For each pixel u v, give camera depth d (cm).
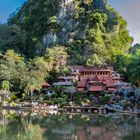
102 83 12400
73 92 12269
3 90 11962
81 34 19262
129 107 9225
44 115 8075
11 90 12631
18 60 15550
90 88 12181
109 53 17838
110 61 17000
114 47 18750
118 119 7000
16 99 11981
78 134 4781
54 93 12444
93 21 19738
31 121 6494
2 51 19512
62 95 12131
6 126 5597
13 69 12962
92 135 4675
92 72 13800
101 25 19675
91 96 11738
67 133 4884
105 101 10819
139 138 4338
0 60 15488
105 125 5869
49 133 4872
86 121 6600
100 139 4319
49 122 6369
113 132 4947
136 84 11031
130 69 10756
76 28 19825
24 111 9525
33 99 11762
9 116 7538
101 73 13775
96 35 18650
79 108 9950
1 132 4844
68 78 14088
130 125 5831
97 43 18150
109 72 13775
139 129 5253
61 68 15562
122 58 15975
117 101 10544
